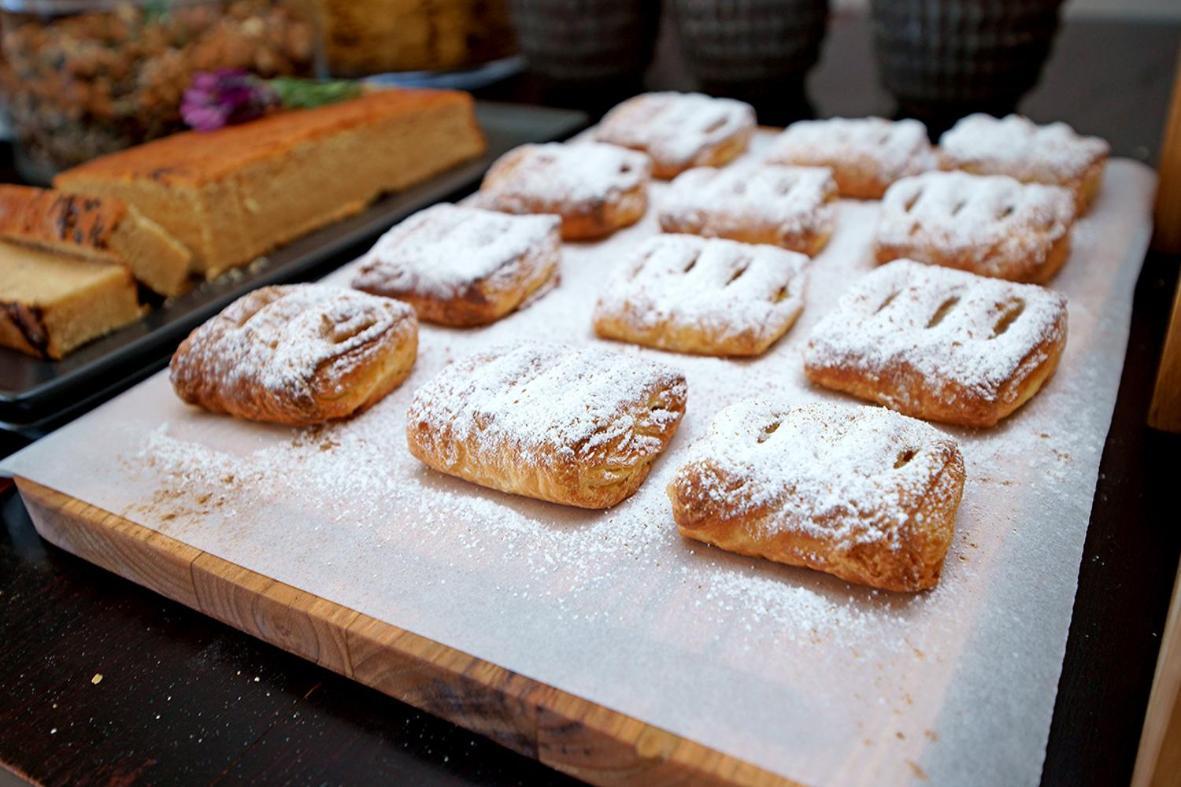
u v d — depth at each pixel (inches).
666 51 34.5
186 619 13.7
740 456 13.1
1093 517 13.9
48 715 12.4
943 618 12.1
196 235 20.6
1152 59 30.1
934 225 18.5
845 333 15.9
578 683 11.5
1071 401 15.4
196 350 16.3
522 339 16.5
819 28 27.0
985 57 24.1
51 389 16.9
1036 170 20.3
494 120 27.8
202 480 14.9
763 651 11.8
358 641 12.2
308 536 13.8
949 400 14.8
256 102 23.6
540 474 13.7
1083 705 11.6
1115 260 18.7
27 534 15.4
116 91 24.2
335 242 21.4
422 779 11.7
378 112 23.6
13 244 20.2
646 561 13.1
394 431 15.9
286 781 11.7
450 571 13.1
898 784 10.4
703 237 20.2
